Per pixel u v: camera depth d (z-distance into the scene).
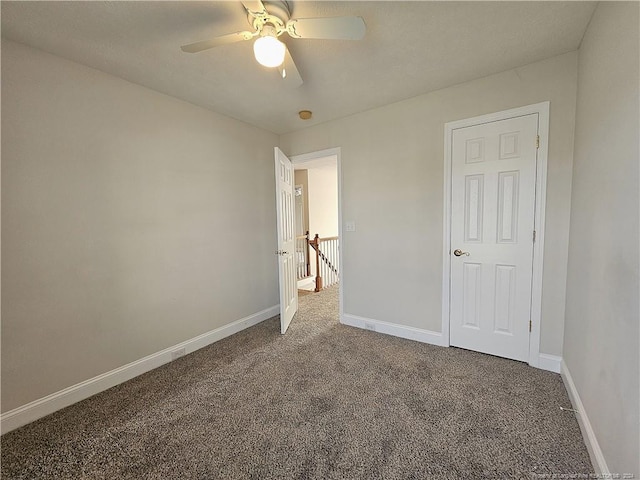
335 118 3.04
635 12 1.03
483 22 1.58
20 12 1.42
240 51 1.81
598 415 1.29
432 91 2.45
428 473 1.28
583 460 1.33
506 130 2.16
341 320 3.23
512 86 2.11
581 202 1.69
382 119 2.75
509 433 1.50
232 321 2.99
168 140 2.40
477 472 1.28
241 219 3.08
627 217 1.05
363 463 1.34
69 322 1.86
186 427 1.61
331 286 5.22
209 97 2.47
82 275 1.91
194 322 2.62
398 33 1.67
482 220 2.31
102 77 1.99
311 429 1.57
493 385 1.93
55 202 1.78
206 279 2.72
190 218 2.57
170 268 2.42
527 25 1.61
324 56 1.90
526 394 1.83
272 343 2.72
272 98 2.52
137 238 2.20
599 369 1.30
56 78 1.78
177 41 1.70
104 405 1.83
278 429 1.58
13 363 1.65
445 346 2.56
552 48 1.85
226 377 2.13
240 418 1.67
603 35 1.36
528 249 2.13
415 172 2.61
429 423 1.59
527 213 2.12
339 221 3.14
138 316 2.21
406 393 1.87
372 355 2.43
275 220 3.53
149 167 2.27
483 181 2.28
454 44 1.79
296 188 6.09
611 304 1.18
